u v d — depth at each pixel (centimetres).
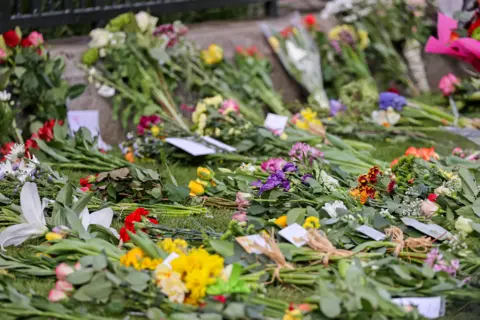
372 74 874
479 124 712
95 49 687
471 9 614
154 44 709
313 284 380
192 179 578
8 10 665
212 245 396
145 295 362
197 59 745
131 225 433
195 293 360
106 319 353
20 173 491
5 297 365
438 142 687
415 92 865
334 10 870
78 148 594
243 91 747
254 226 422
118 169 505
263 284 376
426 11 901
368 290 350
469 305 373
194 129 653
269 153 624
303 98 822
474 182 470
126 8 753
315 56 807
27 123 641
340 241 417
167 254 387
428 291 375
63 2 720
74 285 372
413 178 488
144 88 692
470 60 610
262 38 821
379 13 877
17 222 452
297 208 433
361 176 481
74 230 420
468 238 431
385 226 430
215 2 831
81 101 675
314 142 637
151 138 628
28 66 637
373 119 720
